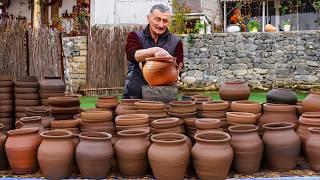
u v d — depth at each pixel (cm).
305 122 268
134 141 247
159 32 378
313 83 1030
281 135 256
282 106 281
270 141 257
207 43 1078
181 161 232
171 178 233
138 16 1338
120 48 948
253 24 1188
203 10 1462
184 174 242
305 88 1031
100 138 244
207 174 236
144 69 310
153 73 303
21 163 252
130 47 381
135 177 250
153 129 262
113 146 254
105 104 300
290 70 1046
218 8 1424
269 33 1055
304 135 268
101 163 241
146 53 318
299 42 1041
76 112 297
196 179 247
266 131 264
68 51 1020
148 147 250
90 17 1405
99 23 1343
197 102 298
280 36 1051
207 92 1052
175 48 389
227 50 1073
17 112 342
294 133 261
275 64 1055
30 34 820
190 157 247
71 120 274
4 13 1455
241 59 1069
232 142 252
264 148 262
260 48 1061
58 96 318
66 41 1021
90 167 240
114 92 953
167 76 307
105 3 1345
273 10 1488
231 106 290
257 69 1062
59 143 245
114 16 1342
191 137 276
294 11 1455
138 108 282
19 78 339
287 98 303
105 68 948
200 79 1077
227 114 277
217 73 1077
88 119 267
